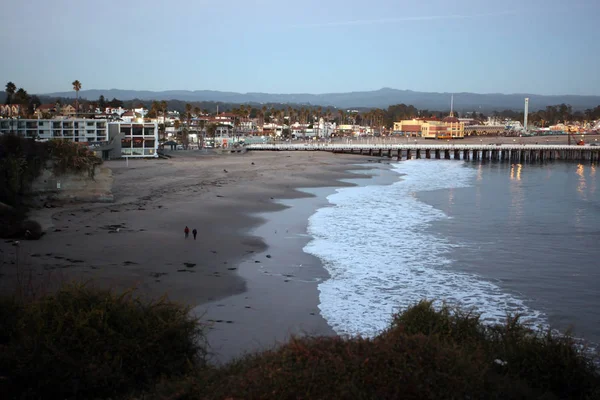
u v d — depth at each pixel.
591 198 65.50
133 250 32.78
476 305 25.55
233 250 34.66
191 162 111.06
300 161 119.56
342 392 9.77
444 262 33.53
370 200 62.34
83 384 13.24
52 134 114.12
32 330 14.32
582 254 35.75
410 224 46.66
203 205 52.50
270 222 45.75
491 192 71.38
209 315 22.69
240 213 49.22
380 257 34.59
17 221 37.69
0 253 30.20
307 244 37.91
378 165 118.81
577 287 28.52
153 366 14.40
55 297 15.59
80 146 54.09
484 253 35.91
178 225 41.84
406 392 10.16
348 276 30.06
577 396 13.53
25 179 48.66
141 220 43.28
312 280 29.03
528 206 58.34
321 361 10.42
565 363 13.84
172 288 25.94
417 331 16.31
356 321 22.91
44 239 34.75
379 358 10.60
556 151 145.62
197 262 31.11
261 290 26.75
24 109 166.38
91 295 15.82
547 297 26.88
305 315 23.44
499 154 145.25
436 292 27.48
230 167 99.19
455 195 67.88
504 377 12.95
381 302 25.66
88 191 52.38
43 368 13.16
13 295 17.06
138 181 73.06
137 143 120.38
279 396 9.89
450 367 10.95
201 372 12.34
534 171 109.38
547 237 41.25
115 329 14.80
